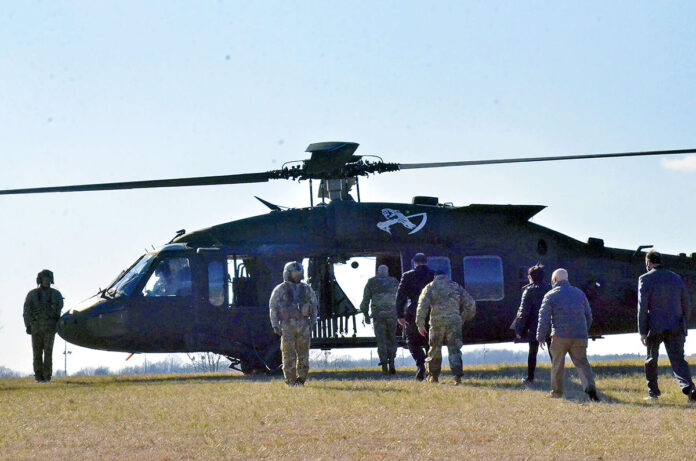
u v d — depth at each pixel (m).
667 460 8.04
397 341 19.56
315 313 15.18
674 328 12.88
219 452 8.45
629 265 21.61
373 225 19.89
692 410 11.37
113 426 10.25
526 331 15.86
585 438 9.14
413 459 8.05
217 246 19.47
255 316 19.28
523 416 10.71
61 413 11.52
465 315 15.46
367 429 9.70
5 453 8.60
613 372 18.50
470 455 8.24
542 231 21.19
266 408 11.49
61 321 19.12
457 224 20.53
